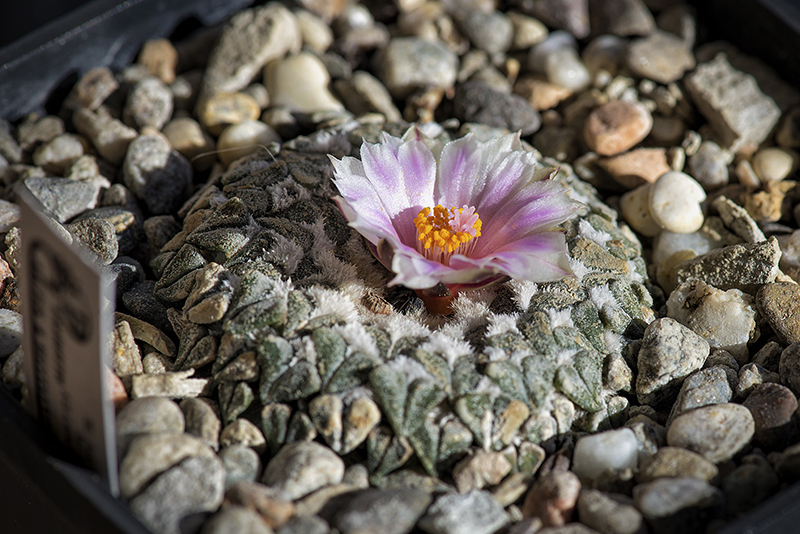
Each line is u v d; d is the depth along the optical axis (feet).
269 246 0.93
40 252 0.83
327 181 0.96
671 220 0.99
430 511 0.86
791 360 0.92
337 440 0.88
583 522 0.87
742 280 0.96
